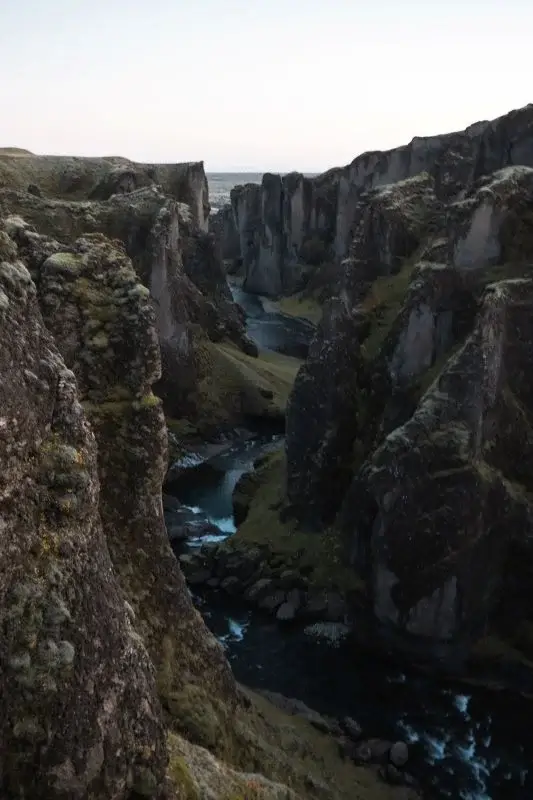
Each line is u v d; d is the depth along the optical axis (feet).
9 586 38.68
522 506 122.42
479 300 128.36
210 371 251.19
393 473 123.34
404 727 109.40
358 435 151.43
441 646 122.83
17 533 39.55
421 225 167.22
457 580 119.65
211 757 61.46
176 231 236.22
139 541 73.10
